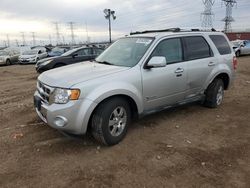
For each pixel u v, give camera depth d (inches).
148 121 217.5
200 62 225.0
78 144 175.3
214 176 141.0
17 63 979.9
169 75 198.5
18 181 136.0
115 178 138.1
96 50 539.8
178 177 139.6
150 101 191.0
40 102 172.4
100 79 164.1
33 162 153.8
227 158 159.8
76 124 156.4
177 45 210.8
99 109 164.2
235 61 266.7
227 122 220.1
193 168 148.1
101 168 147.2
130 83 174.9
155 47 193.8
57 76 171.0
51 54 967.0
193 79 220.4
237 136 192.1
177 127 206.4
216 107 256.2
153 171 144.6
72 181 135.6
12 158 158.4
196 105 264.5
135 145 174.7
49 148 170.2
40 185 132.8
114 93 165.3
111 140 169.8
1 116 234.2
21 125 210.5
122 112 175.3
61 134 190.9
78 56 512.1
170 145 175.5
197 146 175.2
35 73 609.0
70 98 154.6
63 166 149.3
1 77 550.6
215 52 242.7
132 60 190.2
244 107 263.1
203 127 208.1
